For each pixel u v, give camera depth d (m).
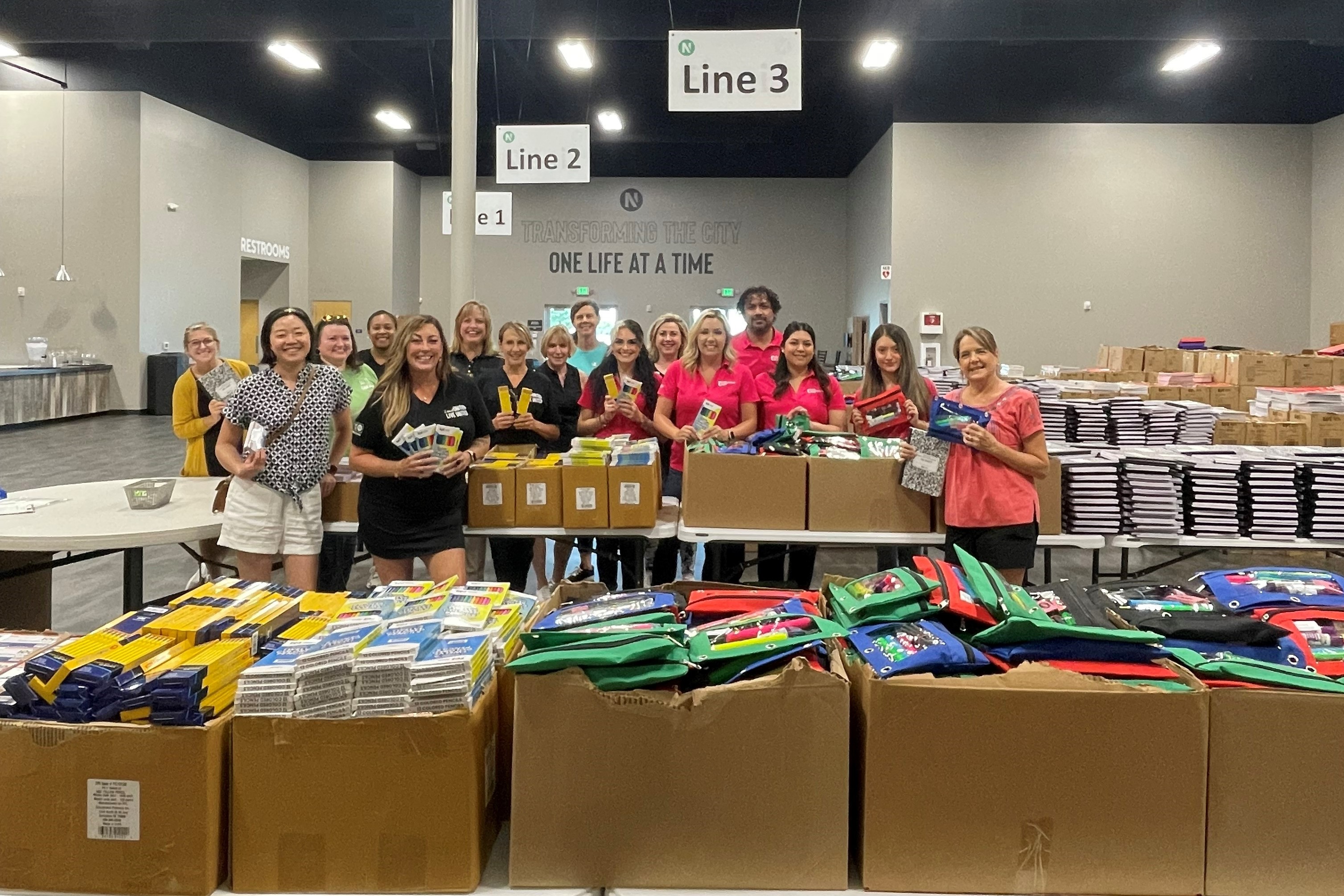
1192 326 13.16
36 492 3.58
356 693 1.44
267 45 10.48
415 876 1.42
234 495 2.91
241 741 1.42
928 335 13.18
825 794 1.44
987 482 3.05
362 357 4.73
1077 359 13.26
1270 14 8.70
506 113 14.18
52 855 1.40
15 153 12.76
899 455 3.36
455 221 6.66
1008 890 1.41
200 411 4.09
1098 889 1.41
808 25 9.23
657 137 15.16
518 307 18.09
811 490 3.36
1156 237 13.12
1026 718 1.41
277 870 1.43
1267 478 3.43
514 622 1.84
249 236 15.40
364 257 17.08
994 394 3.11
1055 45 10.20
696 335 4.11
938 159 13.20
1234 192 13.05
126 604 3.06
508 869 1.52
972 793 1.41
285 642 1.61
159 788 1.39
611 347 4.41
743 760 1.44
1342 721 1.39
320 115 14.53
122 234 12.69
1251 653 1.66
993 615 1.70
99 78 12.63
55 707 1.43
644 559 3.53
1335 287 12.65
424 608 1.85
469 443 3.10
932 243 13.25
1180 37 8.84
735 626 1.69
